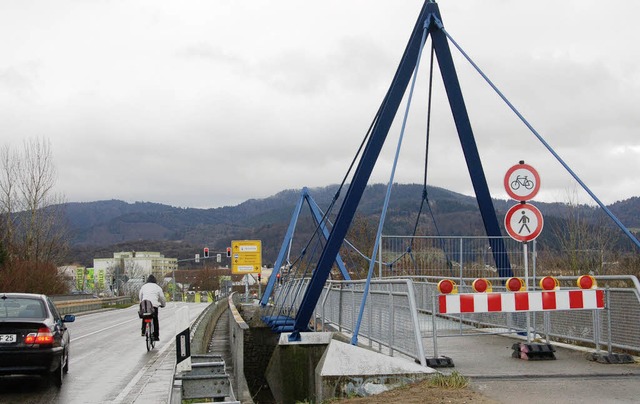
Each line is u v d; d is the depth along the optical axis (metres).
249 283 66.12
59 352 11.27
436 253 14.82
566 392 8.13
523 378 9.03
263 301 35.16
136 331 25.77
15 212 53.72
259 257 64.44
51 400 10.11
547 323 12.13
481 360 10.74
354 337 11.41
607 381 8.80
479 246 14.62
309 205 34.75
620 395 7.96
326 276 14.78
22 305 11.84
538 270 22.48
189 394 9.27
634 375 9.20
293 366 15.54
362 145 15.41
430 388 8.48
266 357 24.67
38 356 10.80
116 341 20.88
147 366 14.33
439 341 13.34
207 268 134.12
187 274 155.38
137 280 124.00
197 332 17.70
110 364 14.70
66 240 58.06
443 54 14.30
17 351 10.70
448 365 10.02
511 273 14.34
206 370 10.26
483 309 9.91
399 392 8.40
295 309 25.92
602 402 7.59
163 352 17.28
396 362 9.07
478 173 14.90
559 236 27.83
